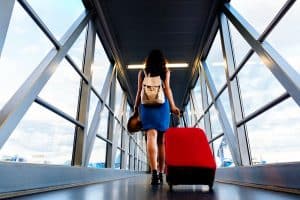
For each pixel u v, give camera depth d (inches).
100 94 158.6
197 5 136.8
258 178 73.8
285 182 58.1
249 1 97.0
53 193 58.2
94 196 50.4
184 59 195.9
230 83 116.9
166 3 134.9
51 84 82.4
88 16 122.0
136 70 212.2
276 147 74.7
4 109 55.9
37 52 72.1
